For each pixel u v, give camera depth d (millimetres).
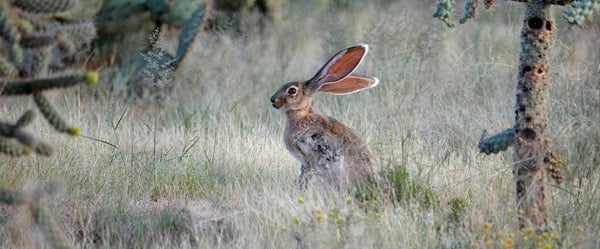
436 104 17547
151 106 18688
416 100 17484
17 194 9406
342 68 14297
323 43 21672
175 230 12531
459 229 11758
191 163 14805
